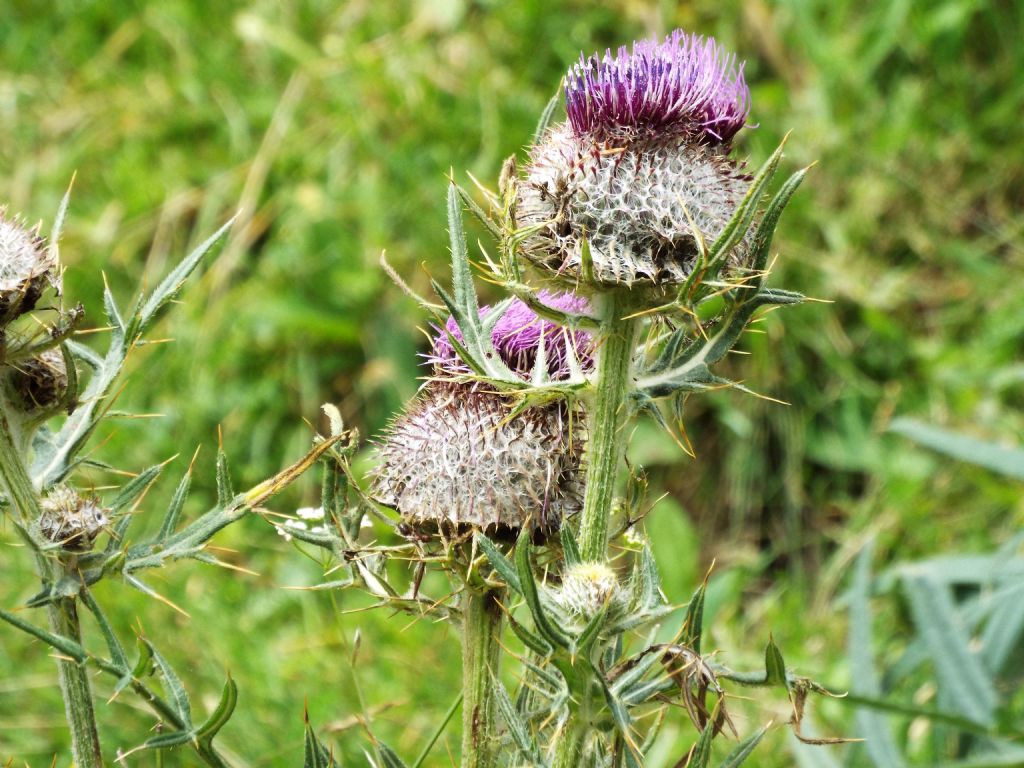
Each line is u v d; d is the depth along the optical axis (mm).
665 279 764
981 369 1217
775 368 1235
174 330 1265
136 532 1142
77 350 781
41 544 752
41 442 781
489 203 780
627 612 751
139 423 1212
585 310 785
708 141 783
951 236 1305
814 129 1308
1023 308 1229
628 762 752
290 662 1033
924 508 1153
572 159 772
